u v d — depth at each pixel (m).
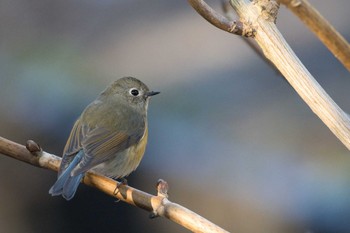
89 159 8.97
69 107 13.85
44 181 12.70
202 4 6.32
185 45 15.40
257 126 13.71
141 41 15.59
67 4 16.41
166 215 6.86
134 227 12.62
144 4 16.42
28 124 13.48
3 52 15.23
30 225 12.62
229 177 12.95
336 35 4.87
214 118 13.95
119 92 10.42
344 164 12.95
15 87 14.22
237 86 14.47
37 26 15.95
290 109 13.96
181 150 13.28
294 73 6.11
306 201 12.60
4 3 16.22
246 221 12.58
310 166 12.99
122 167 9.84
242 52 15.17
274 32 6.29
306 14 4.84
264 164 13.09
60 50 15.46
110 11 16.39
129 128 9.95
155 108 14.06
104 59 15.26
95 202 12.65
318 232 12.40
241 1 6.47
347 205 12.48
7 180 12.68
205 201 12.73
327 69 14.52
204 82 14.59
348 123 5.88
